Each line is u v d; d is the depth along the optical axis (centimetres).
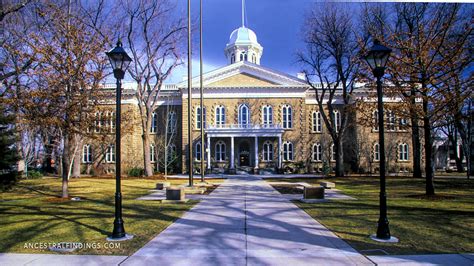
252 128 4662
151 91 4091
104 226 1033
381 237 864
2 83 2014
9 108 1917
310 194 1584
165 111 5128
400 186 2464
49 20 1819
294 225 1037
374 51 921
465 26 1683
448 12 1786
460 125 3525
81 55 1680
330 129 3722
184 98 4884
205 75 4912
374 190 2166
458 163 5231
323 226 1020
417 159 3456
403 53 1722
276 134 4653
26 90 1814
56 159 3816
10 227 1025
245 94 4894
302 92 4894
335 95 5112
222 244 826
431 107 2008
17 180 2023
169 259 716
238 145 4978
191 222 1090
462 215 1188
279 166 4656
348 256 728
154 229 991
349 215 1203
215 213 1257
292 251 768
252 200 1639
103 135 1972
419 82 1673
